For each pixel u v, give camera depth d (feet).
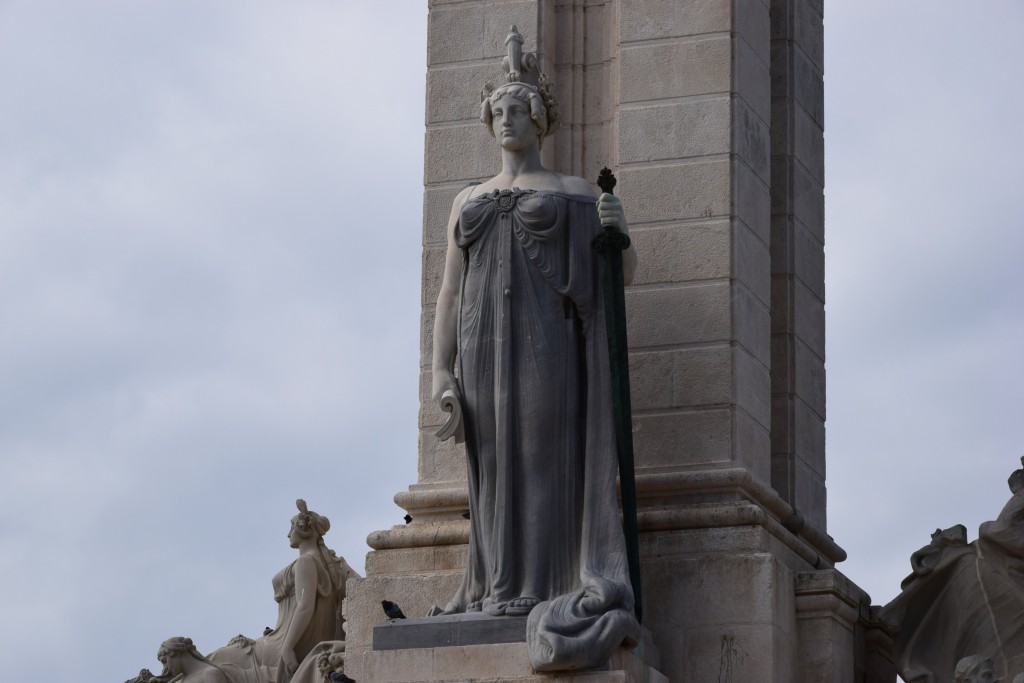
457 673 64.95
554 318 67.05
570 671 63.98
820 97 78.89
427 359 72.84
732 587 68.08
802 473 74.02
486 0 74.90
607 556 65.77
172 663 82.12
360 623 70.18
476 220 67.77
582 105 74.33
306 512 83.87
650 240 71.77
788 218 75.46
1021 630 71.26
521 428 66.69
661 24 73.20
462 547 70.28
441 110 74.54
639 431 70.54
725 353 70.33
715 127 72.02
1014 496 71.46
